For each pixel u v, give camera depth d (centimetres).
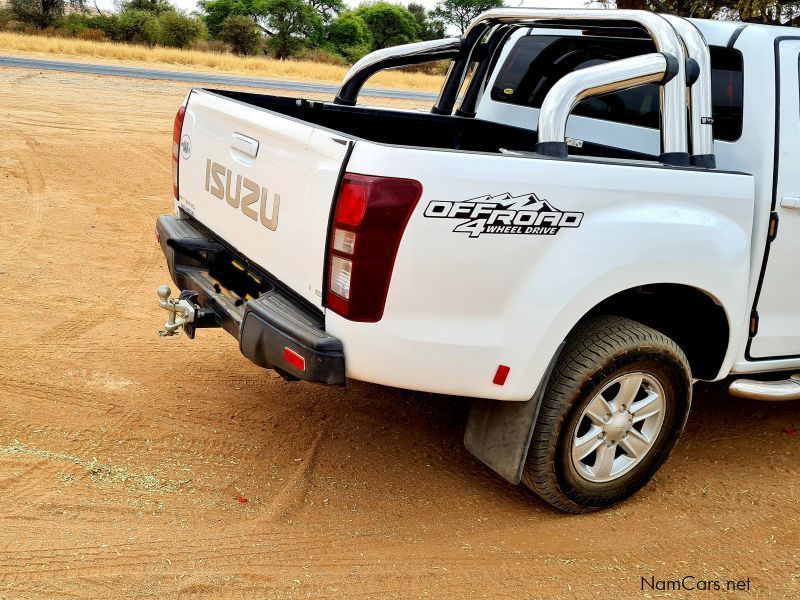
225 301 384
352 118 503
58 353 491
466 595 308
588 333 345
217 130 399
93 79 2227
